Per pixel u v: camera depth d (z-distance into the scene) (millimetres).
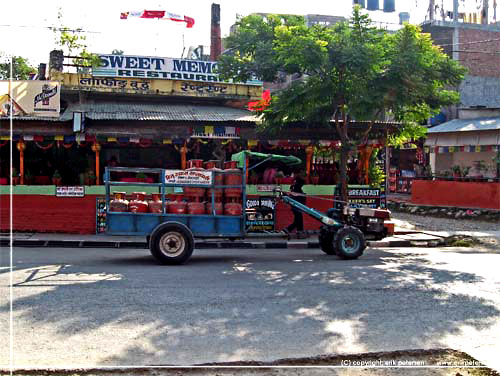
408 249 14109
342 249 11633
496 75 30391
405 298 7699
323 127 16484
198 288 8195
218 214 11156
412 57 13195
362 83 12984
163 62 19625
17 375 4648
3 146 16797
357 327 6242
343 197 14930
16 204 15102
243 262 11141
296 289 8242
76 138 15133
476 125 23938
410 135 17156
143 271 9680
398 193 29828
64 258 11273
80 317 6449
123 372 4781
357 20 13719
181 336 5801
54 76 18641
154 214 10820
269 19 16031
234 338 5762
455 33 30031
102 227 15289
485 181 21609
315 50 12477
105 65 19125
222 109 18781
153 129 15719
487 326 6352
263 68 15055
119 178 17312
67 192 15219
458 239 15469
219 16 25922
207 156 18406
